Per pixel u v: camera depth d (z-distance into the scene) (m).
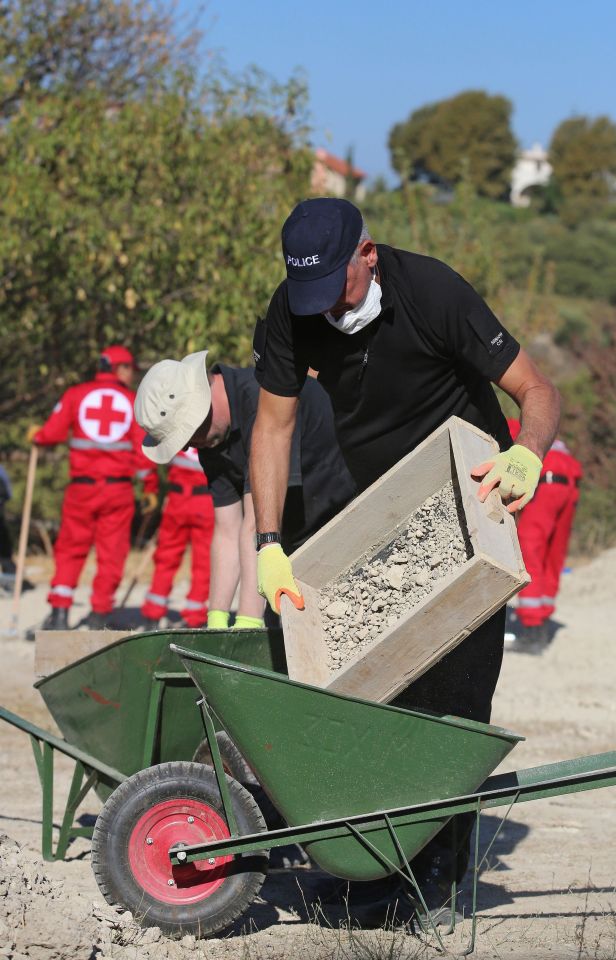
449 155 135.12
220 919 4.84
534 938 4.92
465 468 4.57
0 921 4.34
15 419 20.98
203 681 4.51
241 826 4.80
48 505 21.75
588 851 6.64
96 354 19.53
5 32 20.84
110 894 4.83
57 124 18.39
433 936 4.98
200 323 17.75
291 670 4.56
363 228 4.57
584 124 136.12
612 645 14.34
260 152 19.30
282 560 4.88
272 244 18.44
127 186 17.98
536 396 4.66
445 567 4.81
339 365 4.92
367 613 4.94
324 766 4.57
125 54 22.94
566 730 10.17
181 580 18.77
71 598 13.12
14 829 6.82
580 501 24.11
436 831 4.71
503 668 13.14
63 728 5.89
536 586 14.00
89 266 17.55
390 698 4.61
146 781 4.86
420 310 4.75
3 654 12.73
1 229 16.92
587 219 113.38
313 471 5.97
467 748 4.54
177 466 13.20
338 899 5.53
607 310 29.41
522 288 31.05
